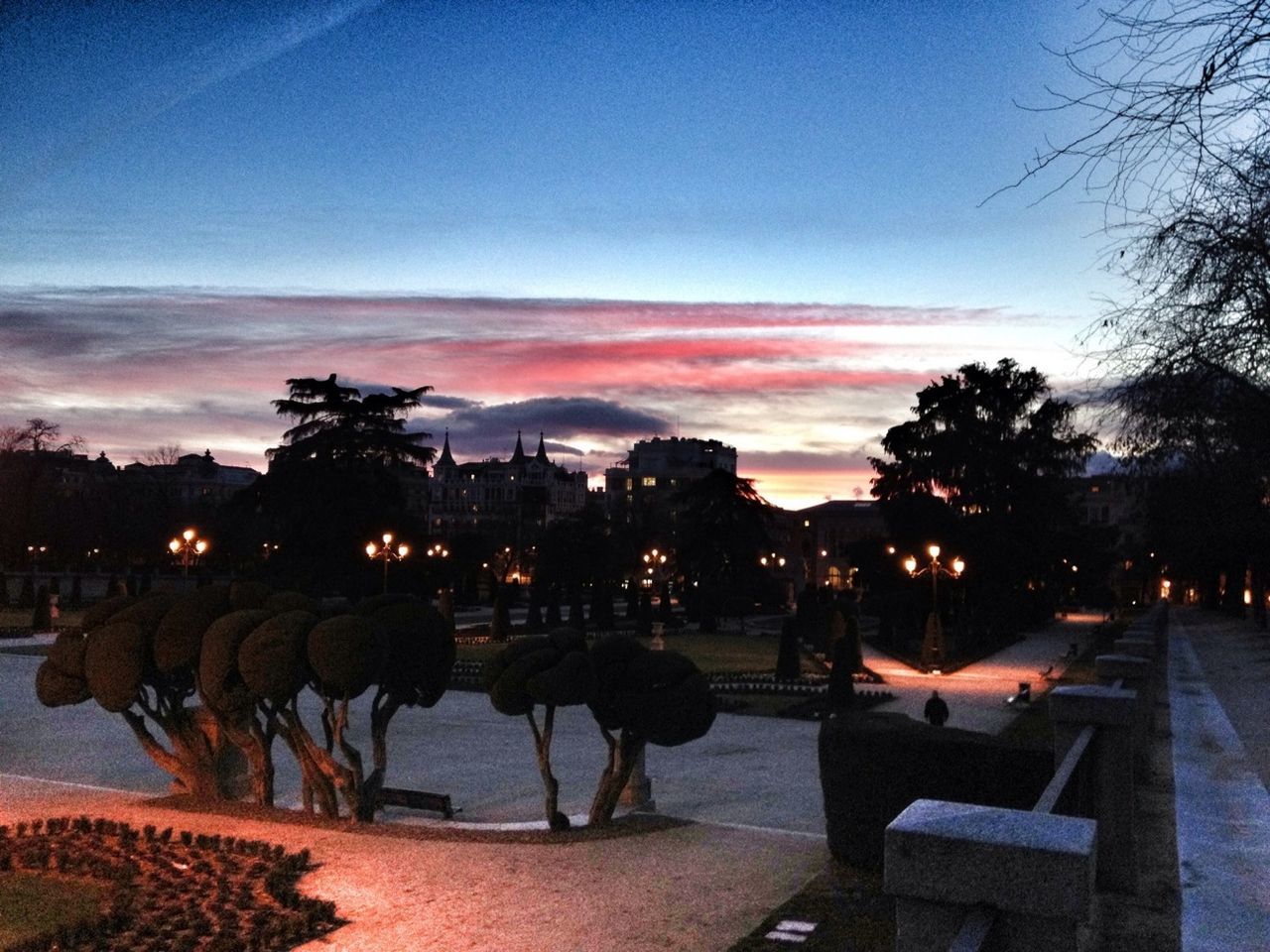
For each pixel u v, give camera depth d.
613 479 178.38
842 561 145.88
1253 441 12.87
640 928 9.38
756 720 27.97
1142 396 12.13
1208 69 5.36
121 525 98.75
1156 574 119.19
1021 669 43.31
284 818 13.63
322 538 65.75
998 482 60.81
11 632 48.97
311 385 68.00
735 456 198.88
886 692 33.62
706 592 70.38
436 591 73.06
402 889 10.58
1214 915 8.01
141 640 14.18
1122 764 8.61
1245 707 22.28
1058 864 3.55
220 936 9.13
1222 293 8.78
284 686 13.34
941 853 3.70
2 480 83.25
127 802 14.89
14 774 18.73
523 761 21.22
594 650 13.96
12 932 9.41
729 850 12.20
